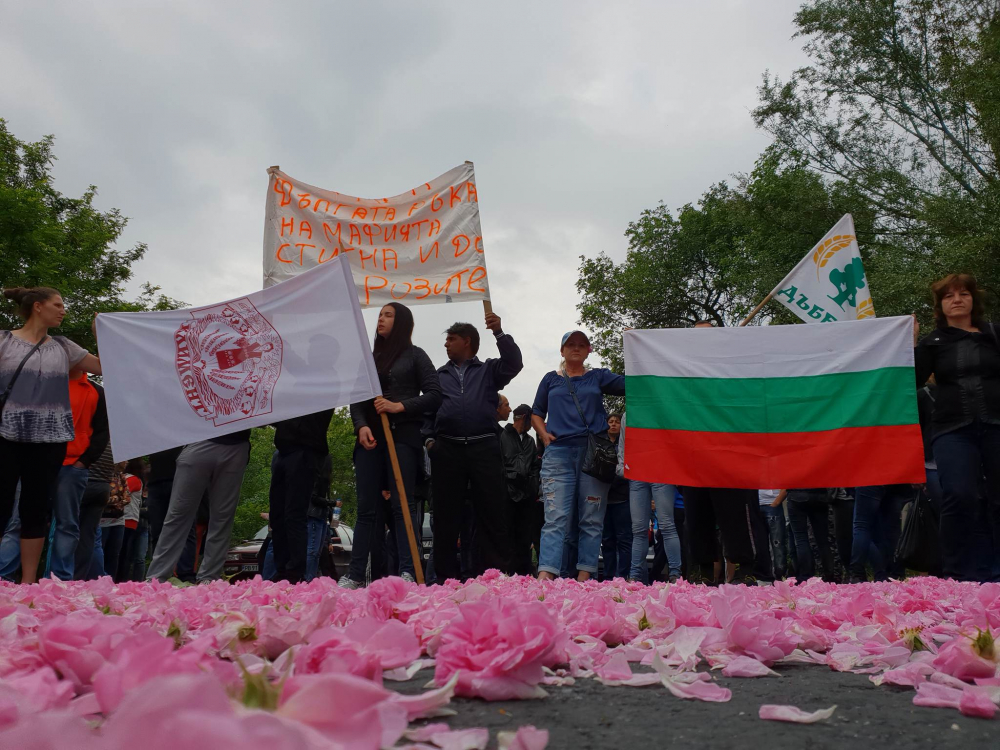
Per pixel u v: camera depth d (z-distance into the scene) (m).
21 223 17.25
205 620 2.30
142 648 1.01
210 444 5.00
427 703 1.12
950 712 1.47
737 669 1.83
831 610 2.65
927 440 6.14
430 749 0.99
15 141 20.20
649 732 1.30
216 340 4.98
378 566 6.45
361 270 5.93
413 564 5.14
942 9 20.08
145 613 2.47
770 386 5.17
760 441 5.09
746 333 5.27
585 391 5.97
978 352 4.79
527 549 7.53
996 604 2.65
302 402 4.89
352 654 1.33
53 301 5.08
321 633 1.41
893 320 5.13
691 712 1.45
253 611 1.96
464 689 1.48
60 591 3.30
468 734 1.06
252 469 44.25
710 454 5.11
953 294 4.92
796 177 21.17
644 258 31.02
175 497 4.98
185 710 0.52
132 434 4.88
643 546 6.97
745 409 5.15
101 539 7.09
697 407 5.21
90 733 0.62
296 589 3.49
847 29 20.80
